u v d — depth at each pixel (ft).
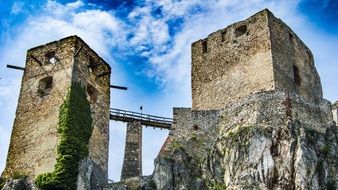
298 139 104.37
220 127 116.16
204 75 129.90
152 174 107.04
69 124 101.86
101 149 108.37
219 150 110.11
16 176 100.17
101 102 113.60
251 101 114.11
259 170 101.71
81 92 107.96
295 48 128.06
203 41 134.92
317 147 106.93
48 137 102.06
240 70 122.93
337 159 107.14
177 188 104.68
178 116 119.03
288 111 110.63
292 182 99.60
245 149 104.99
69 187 95.66
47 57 113.50
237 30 128.98
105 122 112.68
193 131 116.78
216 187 103.65
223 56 128.26
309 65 131.03
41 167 99.19
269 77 116.67
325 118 116.37
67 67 108.99
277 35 123.54
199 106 127.13
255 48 122.42
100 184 103.65
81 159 100.32
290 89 119.14
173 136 116.57
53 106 105.60
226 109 117.80
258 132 106.32
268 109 111.34
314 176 100.63
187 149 113.29
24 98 110.11
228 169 104.73
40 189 95.81
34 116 106.63
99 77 115.85
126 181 106.32
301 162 100.83
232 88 122.31
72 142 100.53
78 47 112.16
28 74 113.09
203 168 108.47
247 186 100.12
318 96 128.47
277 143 104.99
